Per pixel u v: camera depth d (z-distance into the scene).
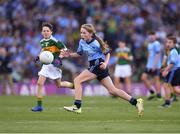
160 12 93.06
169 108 46.84
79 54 38.50
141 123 33.47
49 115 38.56
